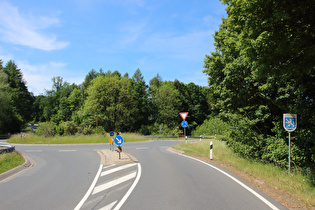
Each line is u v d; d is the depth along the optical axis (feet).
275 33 22.97
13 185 25.68
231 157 47.09
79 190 23.16
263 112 46.83
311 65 24.66
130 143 105.50
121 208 17.49
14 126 187.21
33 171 35.06
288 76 34.53
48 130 120.67
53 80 323.57
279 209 17.39
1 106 160.25
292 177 28.58
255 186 24.77
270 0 21.98
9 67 248.32
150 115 251.80
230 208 17.49
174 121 240.53
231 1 26.02
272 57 24.44
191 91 265.34
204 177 28.96
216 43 58.59
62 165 40.73
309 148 35.29
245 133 46.21
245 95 47.67
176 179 27.76
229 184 25.29
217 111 225.97
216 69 55.98
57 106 314.35
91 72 303.89
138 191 22.34
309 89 35.32
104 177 29.48
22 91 251.39
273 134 48.03
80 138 105.50
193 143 81.20
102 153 59.47
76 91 282.97
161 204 18.39
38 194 21.77
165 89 245.45
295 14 22.02
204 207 17.69
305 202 19.20
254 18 23.97
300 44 23.13
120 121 211.00
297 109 35.99
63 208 17.72
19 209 17.54
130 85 228.84
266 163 40.70
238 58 47.09
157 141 123.24
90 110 205.26
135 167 36.76
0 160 38.50
